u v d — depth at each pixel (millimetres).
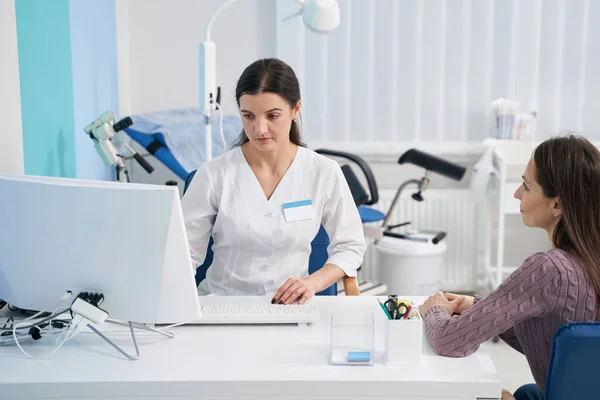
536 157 1654
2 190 1629
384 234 4059
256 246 2240
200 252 2270
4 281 1701
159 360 1626
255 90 2029
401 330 1603
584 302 1583
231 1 2982
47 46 2664
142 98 4285
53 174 2748
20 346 1683
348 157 3701
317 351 1687
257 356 1653
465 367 1599
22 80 2375
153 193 1528
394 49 4164
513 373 3361
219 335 1795
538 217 1667
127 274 1583
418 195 3828
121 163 2912
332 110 4230
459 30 4145
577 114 4207
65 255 1598
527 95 4199
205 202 2232
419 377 1537
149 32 4227
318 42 4164
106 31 3678
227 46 4254
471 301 1897
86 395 1512
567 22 4125
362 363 1608
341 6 4125
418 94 4215
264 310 1895
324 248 2395
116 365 1597
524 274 1608
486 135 4250
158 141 3572
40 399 1512
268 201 2234
